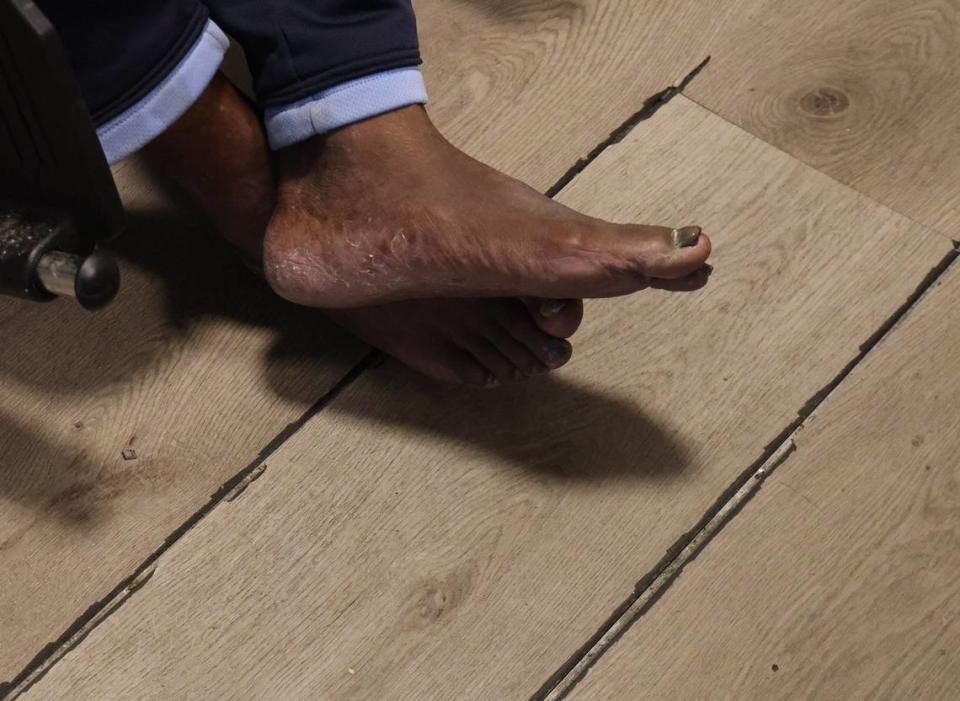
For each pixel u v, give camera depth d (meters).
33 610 0.88
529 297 0.86
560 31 1.21
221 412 0.97
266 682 0.85
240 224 0.97
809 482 0.91
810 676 0.83
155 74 0.83
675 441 0.94
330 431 0.96
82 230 0.71
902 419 0.94
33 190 0.70
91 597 0.88
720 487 0.92
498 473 0.93
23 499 0.93
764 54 1.18
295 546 0.90
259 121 0.94
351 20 0.88
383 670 0.85
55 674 0.85
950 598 0.86
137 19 0.80
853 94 1.14
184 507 0.92
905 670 0.83
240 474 0.94
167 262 1.06
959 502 0.90
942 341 0.98
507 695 0.84
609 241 0.76
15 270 0.68
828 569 0.87
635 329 1.00
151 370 0.99
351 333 1.01
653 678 0.84
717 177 1.09
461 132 1.14
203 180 0.94
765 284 1.02
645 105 1.15
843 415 0.94
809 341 0.98
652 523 0.90
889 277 1.02
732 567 0.88
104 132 0.84
